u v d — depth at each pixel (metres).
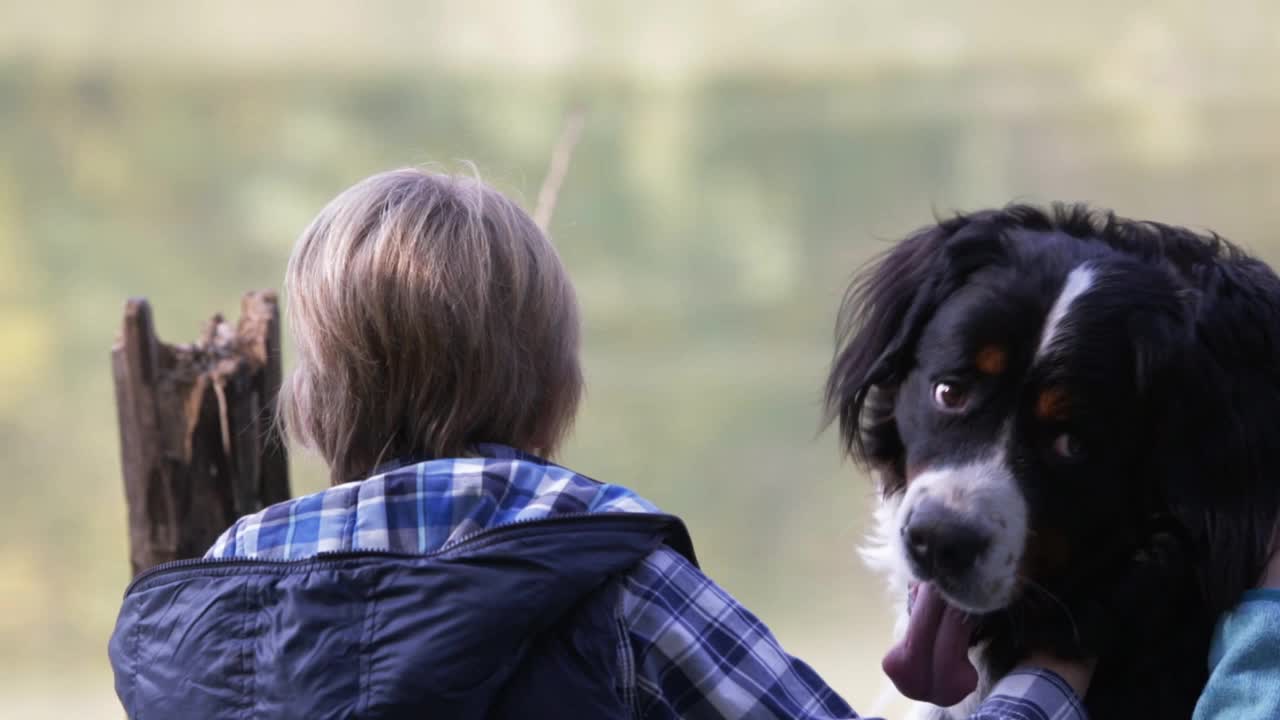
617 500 3.09
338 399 3.32
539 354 3.44
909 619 3.91
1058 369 3.58
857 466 4.30
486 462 3.09
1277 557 3.54
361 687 2.83
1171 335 3.56
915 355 3.93
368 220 3.36
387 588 2.88
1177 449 3.53
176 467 4.32
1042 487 3.62
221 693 2.93
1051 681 3.55
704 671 3.10
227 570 3.01
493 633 2.84
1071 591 3.70
